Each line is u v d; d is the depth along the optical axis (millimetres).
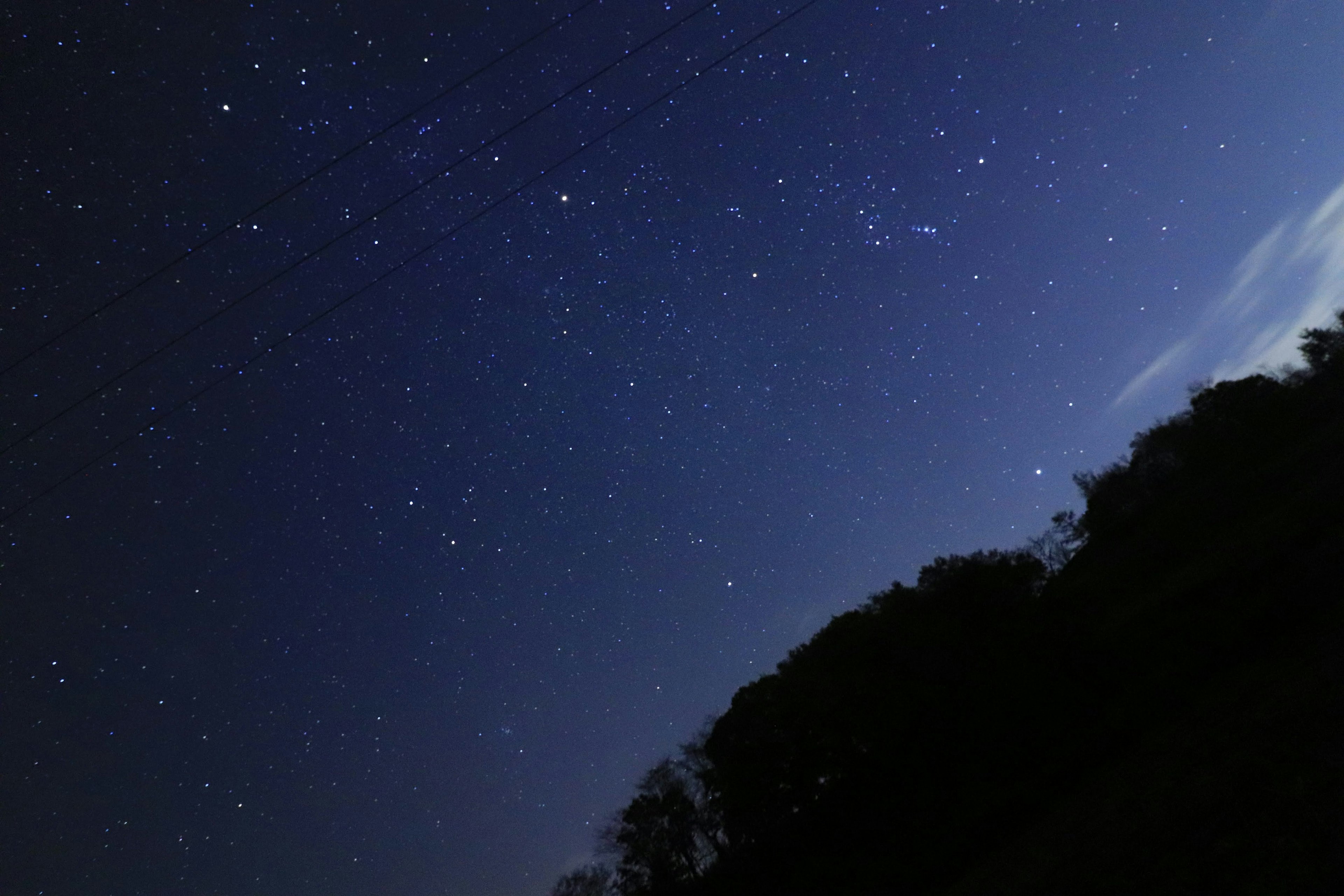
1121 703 20109
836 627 35438
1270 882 7629
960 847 19953
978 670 25594
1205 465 37188
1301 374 42500
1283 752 11008
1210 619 20594
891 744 25828
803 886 24125
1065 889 11508
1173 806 12102
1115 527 36625
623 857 33562
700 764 34875
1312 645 16000
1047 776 19672
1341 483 23531
